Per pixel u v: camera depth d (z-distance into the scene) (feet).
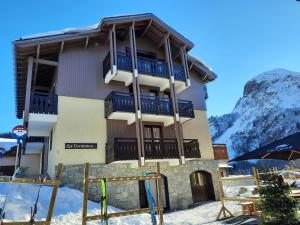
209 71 58.59
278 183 22.17
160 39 54.24
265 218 22.31
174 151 45.21
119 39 51.31
